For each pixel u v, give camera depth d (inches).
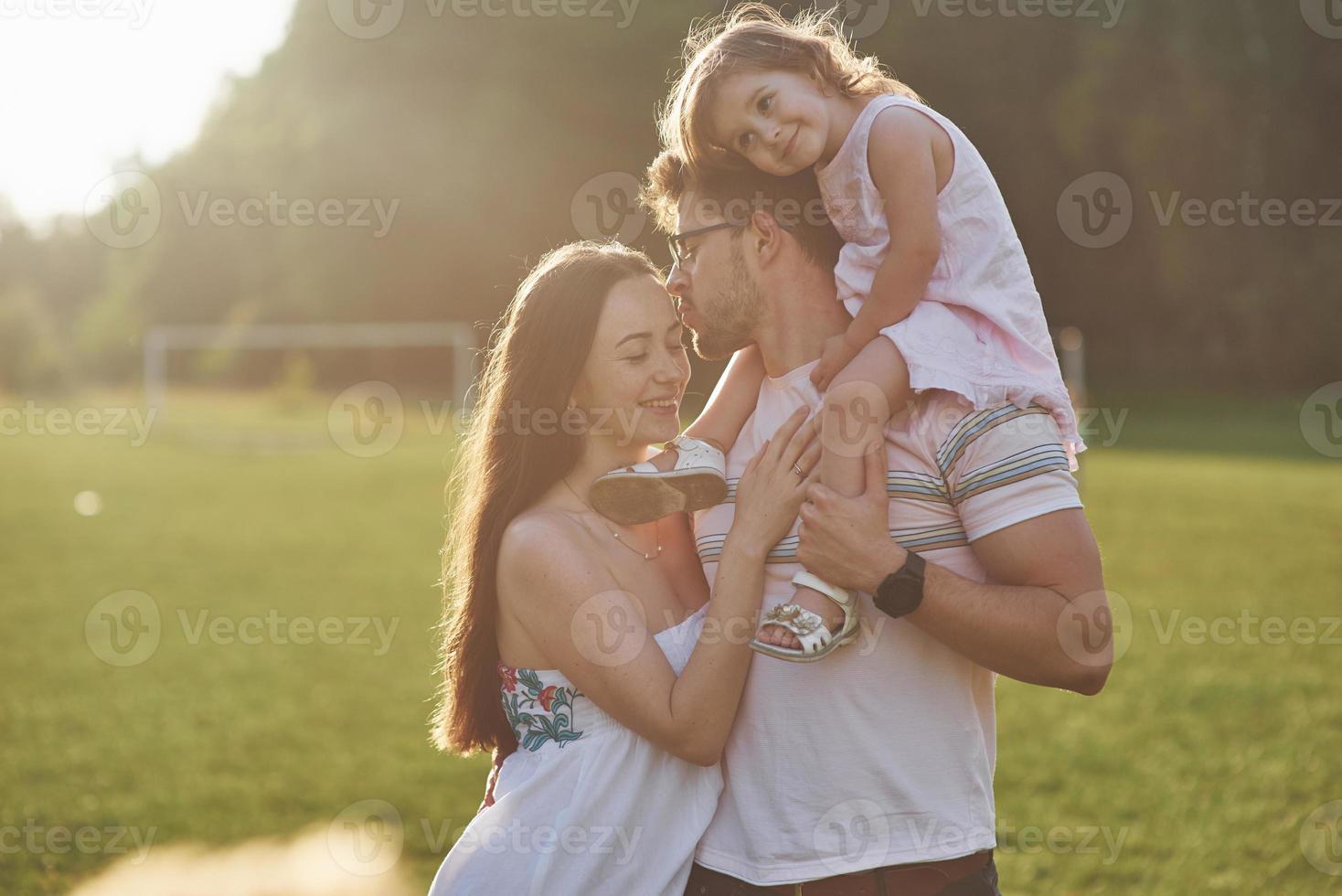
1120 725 232.4
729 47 83.0
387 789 205.0
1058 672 69.3
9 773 215.8
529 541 78.2
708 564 80.6
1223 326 1202.0
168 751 228.7
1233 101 1133.7
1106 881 161.0
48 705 261.4
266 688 274.1
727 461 83.0
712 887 78.0
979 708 77.7
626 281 80.7
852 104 84.0
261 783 209.0
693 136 83.0
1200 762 209.5
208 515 563.8
